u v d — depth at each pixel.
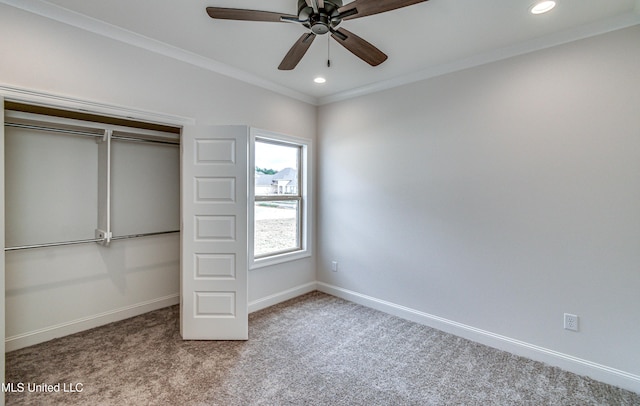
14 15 1.96
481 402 1.94
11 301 2.47
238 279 2.70
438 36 2.35
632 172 2.04
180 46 2.61
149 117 2.54
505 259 2.56
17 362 2.30
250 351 2.51
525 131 2.44
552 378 2.19
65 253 2.75
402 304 3.23
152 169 3.34
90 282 2.91
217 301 2.70
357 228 3.62
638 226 2.03
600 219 2.15
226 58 2.83
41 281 2.62
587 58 2.17
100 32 2.28
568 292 2.28
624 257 2.08
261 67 3.02
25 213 2.54
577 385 2.12
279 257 3.62
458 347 2.62
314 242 4.07
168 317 3.19
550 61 2.32
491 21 2.14
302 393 2.00
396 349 2.58
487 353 2.53
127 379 2.11
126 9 2.07
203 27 2.30
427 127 3.00
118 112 2.38
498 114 2.57
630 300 2.06
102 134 2.86
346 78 3.24
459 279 2.82
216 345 2.61
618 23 2.05
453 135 2.83
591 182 2.18
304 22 1.77
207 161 2.69
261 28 2.31
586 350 2.22
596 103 2.15
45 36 2.07
